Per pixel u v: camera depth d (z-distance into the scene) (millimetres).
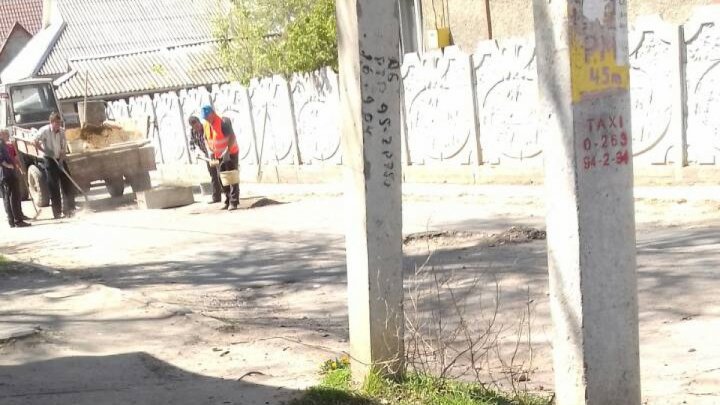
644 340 7219
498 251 11305
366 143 6047
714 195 12969
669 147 14172
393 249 6180
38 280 12078
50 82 25219
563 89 4484
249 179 24812
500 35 22672
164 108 28891
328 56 23906
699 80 13609
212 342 8352
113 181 22500
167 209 20453
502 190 16328
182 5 46156
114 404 6520
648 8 18578
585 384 4613
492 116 17094
